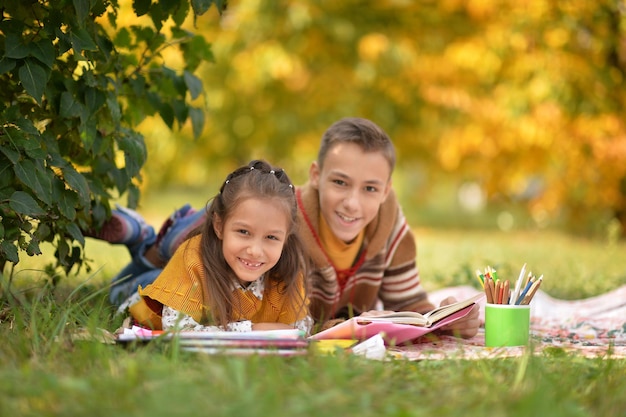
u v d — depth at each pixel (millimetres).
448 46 12648
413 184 19781
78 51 3584
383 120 13875
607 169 11703
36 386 2348
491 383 2549
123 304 3922
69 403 2223
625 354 3391
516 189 13406
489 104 12297
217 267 3523
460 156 12891
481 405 2336
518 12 11500
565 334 4219
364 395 2344
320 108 13773
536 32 11398
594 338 4125
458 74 12844
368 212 3996
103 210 4215
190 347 2893
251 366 2543
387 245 4320
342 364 2670
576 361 2912
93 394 2273
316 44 12969
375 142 3955
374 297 4422
